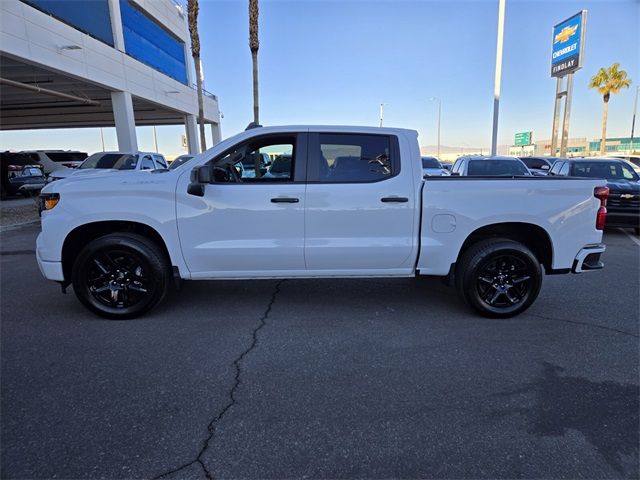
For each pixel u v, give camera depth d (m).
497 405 2.90
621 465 2.33
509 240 4.41
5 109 24.34
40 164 19.39
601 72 43.53
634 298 5.14
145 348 3.74
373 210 4.27
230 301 4.97
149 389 3.08
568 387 3.12
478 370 3.37
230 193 4.20
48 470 2.28
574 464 2.34
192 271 4.33
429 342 3.88
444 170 17.73
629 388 3.11
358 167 4.31
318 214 4.25
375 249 4.31
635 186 9.55
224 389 3.09
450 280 4.50
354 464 2.34
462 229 4.32
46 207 4.23
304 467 2.32
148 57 22.11
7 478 2.21
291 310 4.69
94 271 4.30
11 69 15.54
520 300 4.45
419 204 4.30
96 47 16.61
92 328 4.18
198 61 17.53
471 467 2.32
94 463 2.33
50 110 25.53
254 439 2.54
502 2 16.81
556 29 29.47
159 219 4.18
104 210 4.16
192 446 2.48
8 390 3.06
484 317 4.47
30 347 3.75
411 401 2.94
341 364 3.47
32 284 5.68
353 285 5.61
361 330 4.15
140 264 4.25
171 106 24.44
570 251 4.43
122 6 19.20
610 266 6.75
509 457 2.39
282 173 4.32
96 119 30.64
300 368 3.40
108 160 13.15
